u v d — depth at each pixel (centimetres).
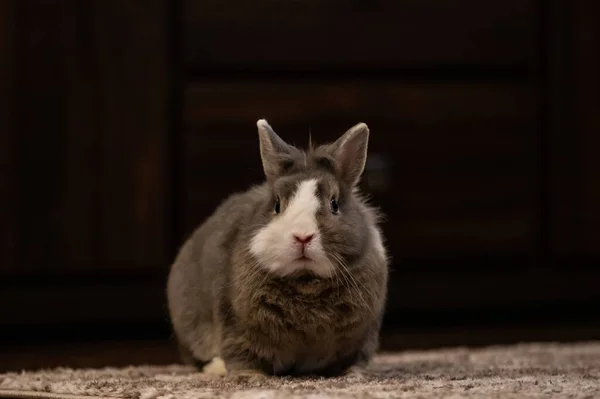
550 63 783
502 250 788
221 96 750
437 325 819
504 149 783
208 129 752
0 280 757
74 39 740
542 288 797
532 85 787
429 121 770
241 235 468
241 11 748
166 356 684
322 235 441
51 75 740
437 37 764
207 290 488
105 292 760
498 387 416
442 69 772
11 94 738
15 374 514
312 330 452
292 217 442
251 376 449
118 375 498
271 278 448
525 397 379
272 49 752
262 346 459
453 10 766
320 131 758
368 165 754
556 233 793
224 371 489
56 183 745
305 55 754
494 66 776
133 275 766
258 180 714
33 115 740
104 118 745
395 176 768
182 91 756
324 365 474
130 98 745
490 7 770
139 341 772
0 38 735
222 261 474
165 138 749
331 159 470
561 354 597
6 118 738
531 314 824
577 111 789
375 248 471
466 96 774
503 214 787
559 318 826
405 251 774
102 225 749
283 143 482
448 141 774
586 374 472
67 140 743
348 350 470
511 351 627
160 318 764
